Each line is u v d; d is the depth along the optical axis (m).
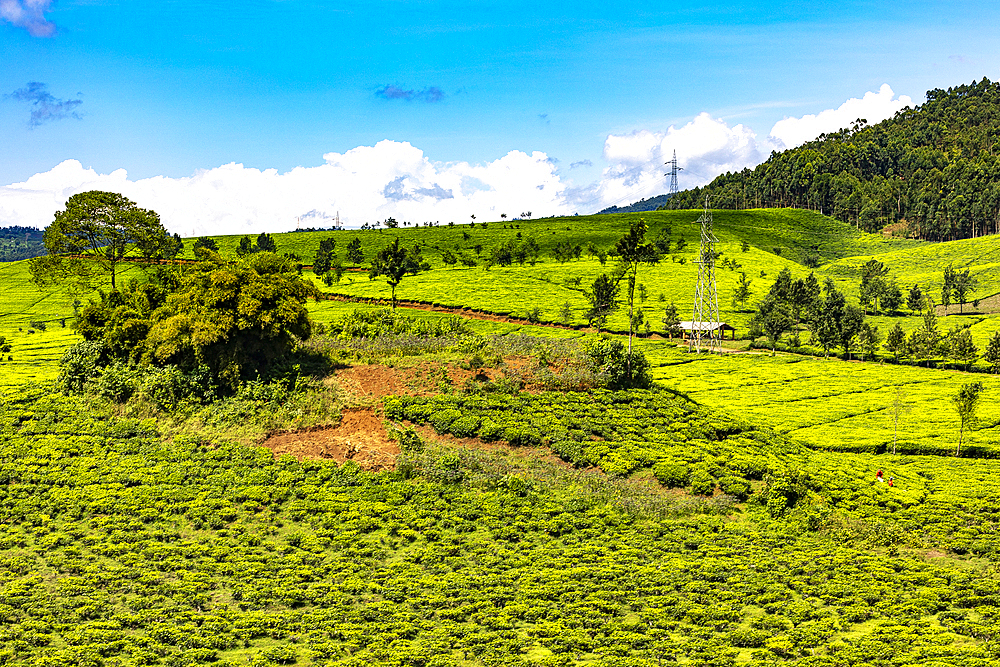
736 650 36.22
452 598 41.09
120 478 55.62
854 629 39.59
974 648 36.44
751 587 44.31
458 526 51.81
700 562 48.06
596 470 64.19
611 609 40.38
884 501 65.38
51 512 50.19
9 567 42.25
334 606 39.66
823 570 48.44
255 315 70.62
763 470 66.69
